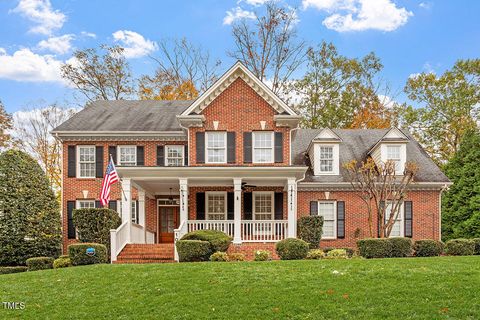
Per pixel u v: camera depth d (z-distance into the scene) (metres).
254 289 13.94
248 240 24.17
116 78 44.06
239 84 27.05
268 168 23.77
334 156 29.53
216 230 23.19
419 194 29.05
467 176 33.25
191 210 27.44
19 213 25.14
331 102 45.41
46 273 17.28
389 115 45.59
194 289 14.13
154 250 23.11
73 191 29.14
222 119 26.86
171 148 29.56
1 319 12.56
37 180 26.06
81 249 20.59
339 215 28.89
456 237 32.31
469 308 12.02
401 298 12.81
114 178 23.25
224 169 23.73
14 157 25.75
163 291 14.10
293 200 24.16
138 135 29.27
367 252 21.39
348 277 14.88
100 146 29.42
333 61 45.66
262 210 27.59
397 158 29.17
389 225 24.89
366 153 31.33
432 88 43.81
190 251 20.80
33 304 13.60
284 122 26.75
